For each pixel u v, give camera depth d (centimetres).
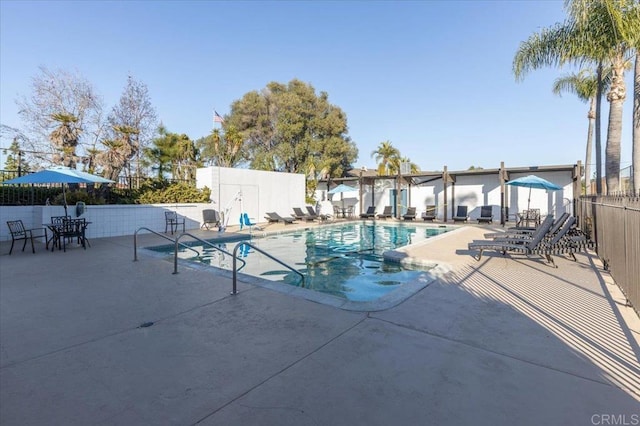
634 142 973
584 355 312
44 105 2112
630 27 863
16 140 2070
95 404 242
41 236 1105
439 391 254
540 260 774
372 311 430
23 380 275
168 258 821
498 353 315
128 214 1355
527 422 219
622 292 513
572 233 955
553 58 1092
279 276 792
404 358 306
